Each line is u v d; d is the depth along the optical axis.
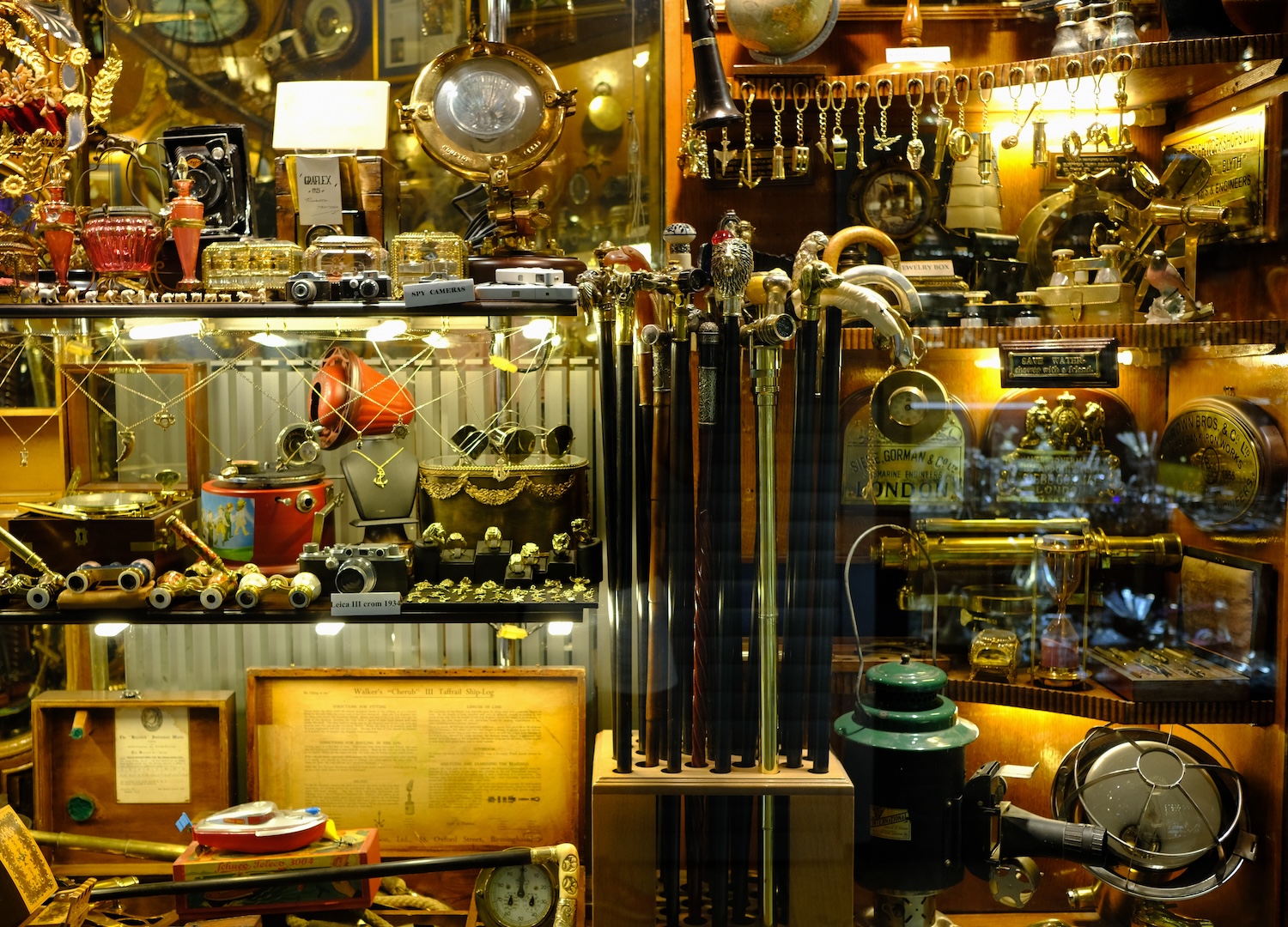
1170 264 1.86
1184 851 1.79
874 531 1.96
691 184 1.99
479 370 2.02
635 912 1.71
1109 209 1.97
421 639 1.99
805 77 1.84
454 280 1.68
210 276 1.73
